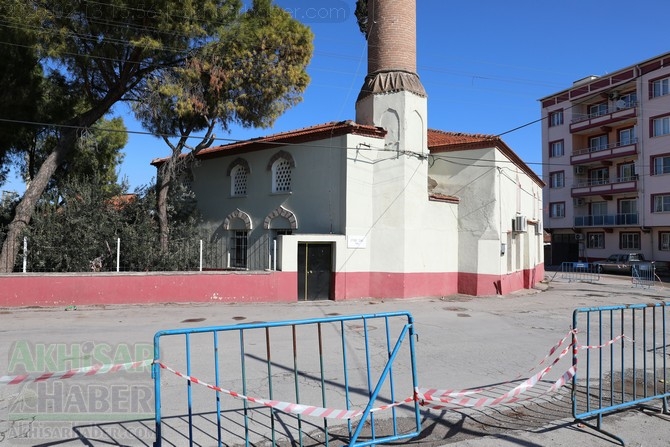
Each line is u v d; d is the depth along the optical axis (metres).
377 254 15.45
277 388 5.97
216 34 14.29
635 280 25.42
